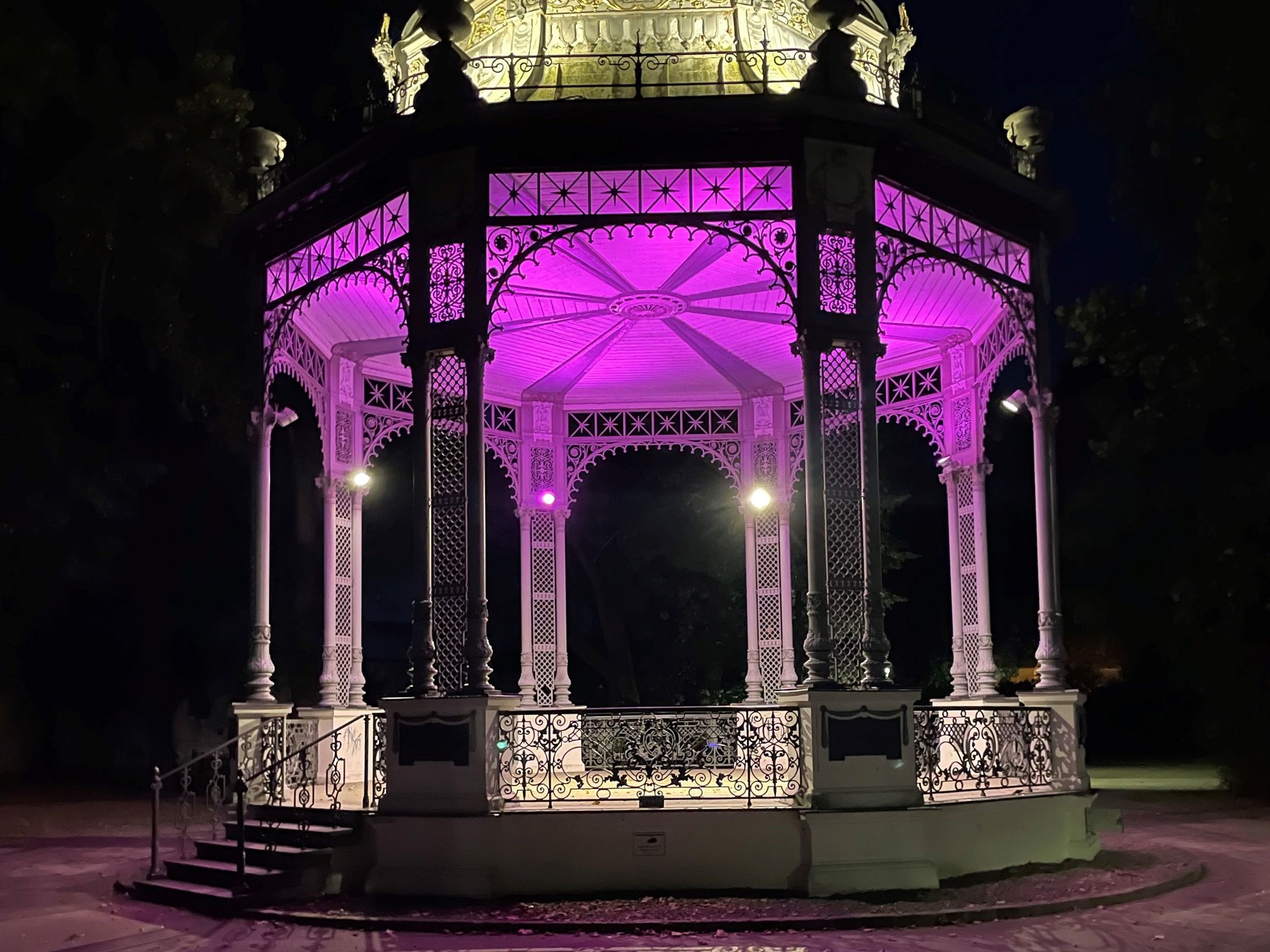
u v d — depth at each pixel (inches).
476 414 454.0
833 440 459.8
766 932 383.2
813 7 460.4
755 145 460.1
